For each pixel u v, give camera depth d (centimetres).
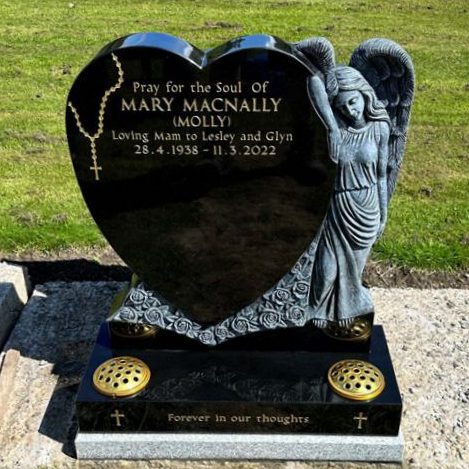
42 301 212
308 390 159
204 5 564
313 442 158
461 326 201
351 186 153
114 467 159
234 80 141
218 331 169
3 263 219
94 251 242
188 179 153
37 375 181
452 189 285
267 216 156
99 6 564
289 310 167
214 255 161
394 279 227
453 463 156
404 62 147
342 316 167
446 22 530
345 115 148
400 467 158
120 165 152
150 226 159
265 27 499
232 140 148
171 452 160
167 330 170
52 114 359
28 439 163
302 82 141
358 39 475
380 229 163
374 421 157
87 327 201
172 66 140
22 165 302
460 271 231
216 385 161
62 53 451
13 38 481
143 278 165
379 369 166
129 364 163
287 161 149
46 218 257
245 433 160
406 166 305
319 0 587
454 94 391
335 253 161
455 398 174
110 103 145
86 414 157
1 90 390
